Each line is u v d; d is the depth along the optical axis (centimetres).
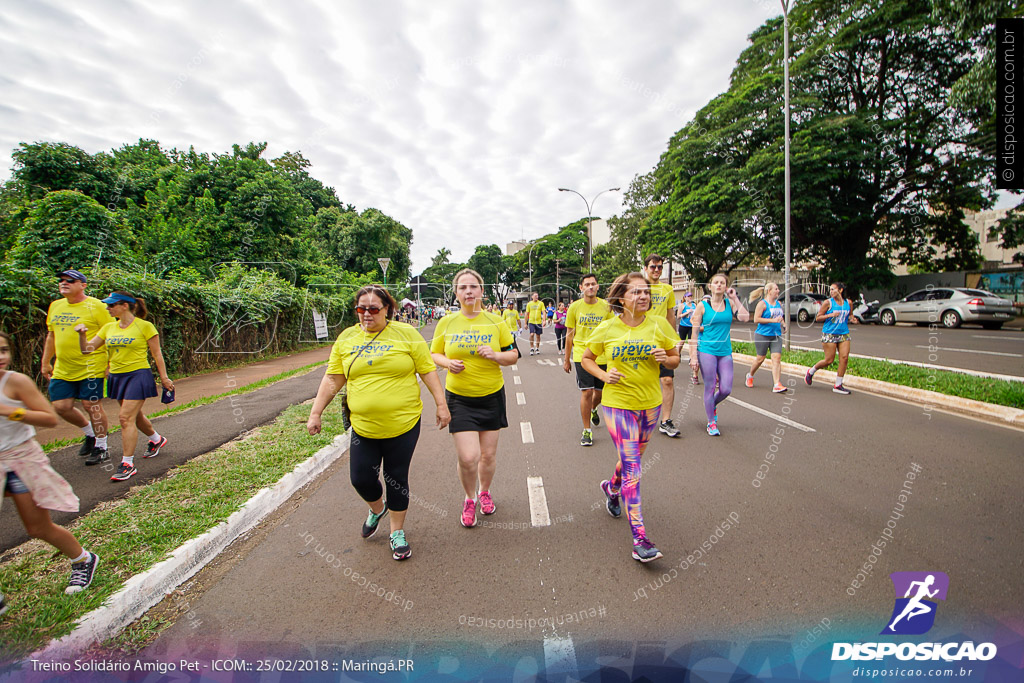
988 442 487
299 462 469
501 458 495
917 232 2450
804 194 1997
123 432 435
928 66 2025
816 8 2152
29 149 1352
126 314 443
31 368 717
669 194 2150
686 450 495
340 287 1834
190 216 1437
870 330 1781
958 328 1736
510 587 271
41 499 255
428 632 237
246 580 289
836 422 580
